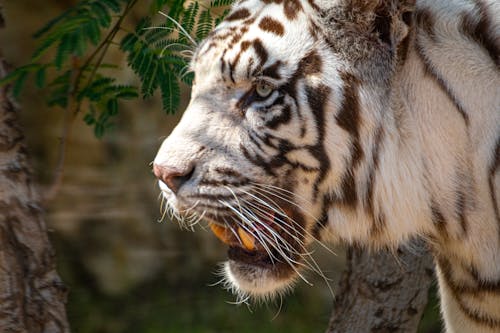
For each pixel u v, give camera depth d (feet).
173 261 46.60
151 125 46.78
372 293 30.07
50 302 24.48
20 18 46.47
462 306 24.54
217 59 22.39
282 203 22.93
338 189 23.11
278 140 22.30
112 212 46.73
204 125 22.41
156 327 44.11
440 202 22.86
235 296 45.68
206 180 22.24
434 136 22.39
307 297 44.80
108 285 45.91
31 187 24.59
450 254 24.00
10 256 23.91
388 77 22.25
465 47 22.15
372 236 23.84
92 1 25.71
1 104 24.26
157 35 26.81
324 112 22.20
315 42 22.15
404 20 21.75
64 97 28.94
